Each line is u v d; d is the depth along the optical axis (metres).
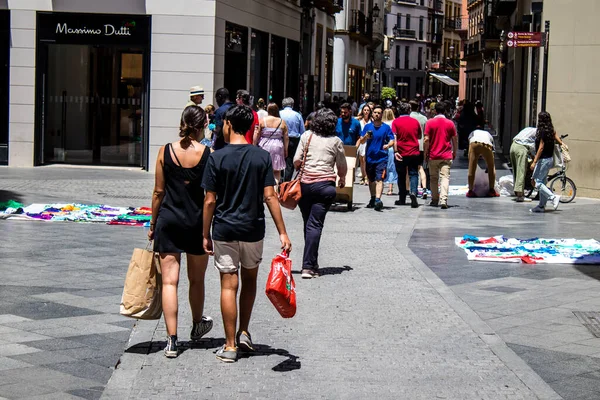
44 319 9.31
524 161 22.20
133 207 18.14
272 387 7.34
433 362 8.19
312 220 12.12
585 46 23.23
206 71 26.95
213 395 7.07
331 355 8.36
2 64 26.97
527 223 18.12
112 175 25.33
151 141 26.98
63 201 19.06
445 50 129.75
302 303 10.53
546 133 20.17
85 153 27.69
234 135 8.21
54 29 26.84
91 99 27.47
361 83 68.75
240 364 7.98
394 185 25.98
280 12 36.41
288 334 9.10
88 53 27.27
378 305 10.48
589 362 8.26
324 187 12.07
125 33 26.83
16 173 24.84
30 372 7.54
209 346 8.55
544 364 8.19
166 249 8.25
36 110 26.98
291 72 39.81
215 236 8.05
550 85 23.92
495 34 50.19
